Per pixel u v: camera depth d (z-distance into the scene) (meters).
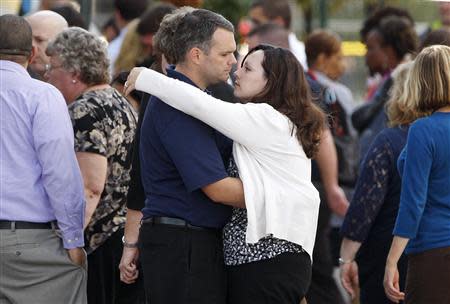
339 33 24.59
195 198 9.13
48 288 10.14
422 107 10.17
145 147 9.30
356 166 15.36
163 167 9.17
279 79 9.22
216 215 9.17
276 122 9.03
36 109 9.96
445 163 9.98
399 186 11.25
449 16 20.11
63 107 10.11
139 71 9.09
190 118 9.03
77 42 10.94
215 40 9.20
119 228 11.06
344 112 15.26
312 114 9.23
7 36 10.07
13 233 9.95
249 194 8.94
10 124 9.97
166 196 9.19
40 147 9.92
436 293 10.05
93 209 10.70
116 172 10.98
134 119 11.15
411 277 10.20
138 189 10.25
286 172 9.08
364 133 14.55
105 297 11.12
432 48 10.25
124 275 10.41
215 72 9.28
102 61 11.00
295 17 25.16
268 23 14.48
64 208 10.00
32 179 9.99
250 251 9.10
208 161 8.96
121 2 18.00
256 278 9.12
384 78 14.94
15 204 9.97
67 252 10.16
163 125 9.07
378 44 14.84
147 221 9.27
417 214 9.97
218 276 9.21
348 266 11.62
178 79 9.29
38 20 12.47
